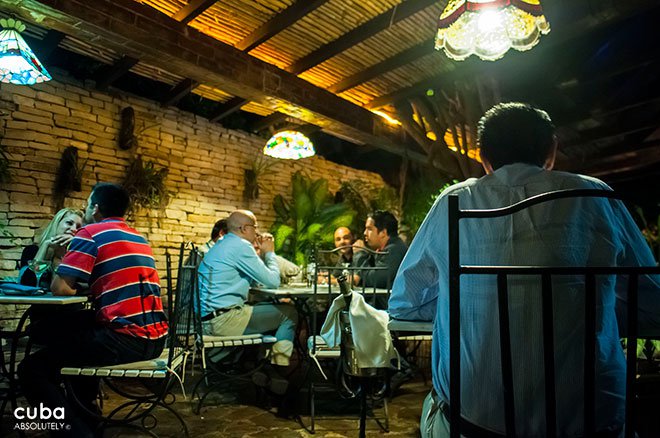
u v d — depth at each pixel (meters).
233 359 4.38
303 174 8.34
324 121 6.43
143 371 2.43
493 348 1.18
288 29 5.21
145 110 6.23
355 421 3.31
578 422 1.13
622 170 9.01
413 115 7.81
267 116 7.41
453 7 3.25
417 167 9.45
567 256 1.17
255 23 4.99
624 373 1.18
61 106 5.41
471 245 1.26
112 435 2.91
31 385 2.37
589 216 1.20
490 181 1.31
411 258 1.45
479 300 1.21
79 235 2.58
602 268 1.08
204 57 4.75
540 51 5.71
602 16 4.67
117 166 5.91
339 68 6.12
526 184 1.25
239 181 7.33
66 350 2.42
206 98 6.82
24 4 3.61
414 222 8.20
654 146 8.37
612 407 1.14
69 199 5.41
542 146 1.35
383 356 2.49
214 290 3.60
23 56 3.70
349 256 5.81
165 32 4.43
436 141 7.62
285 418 3.35
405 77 6.45
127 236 2.69
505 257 1.20
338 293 3.62
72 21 3.86
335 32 5.28
